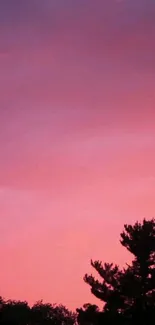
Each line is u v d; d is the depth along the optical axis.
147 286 60.78
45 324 87.56
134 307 59.47
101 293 61.81
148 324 57.84
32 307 89.38
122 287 61.06
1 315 80.44
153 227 63.03
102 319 59.03
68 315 91.94
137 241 62.25
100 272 62.81
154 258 62.38
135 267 62.12
